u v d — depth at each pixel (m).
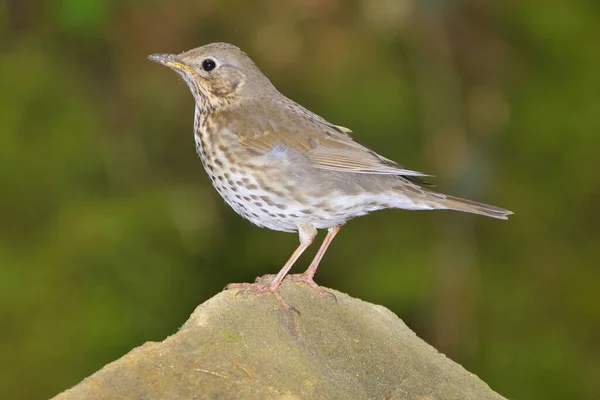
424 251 14.44
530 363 13.87
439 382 7.43
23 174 13.43
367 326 7.79
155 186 13.95
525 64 15.24
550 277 14.54
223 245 14.34
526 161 14.91
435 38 15.09
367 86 15.29
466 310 13.99
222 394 6.57
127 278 12.93
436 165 14.64
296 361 7.09
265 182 8.77
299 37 15.45
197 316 7.31
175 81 14.60
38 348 12.34
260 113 9.03
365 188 8.83
